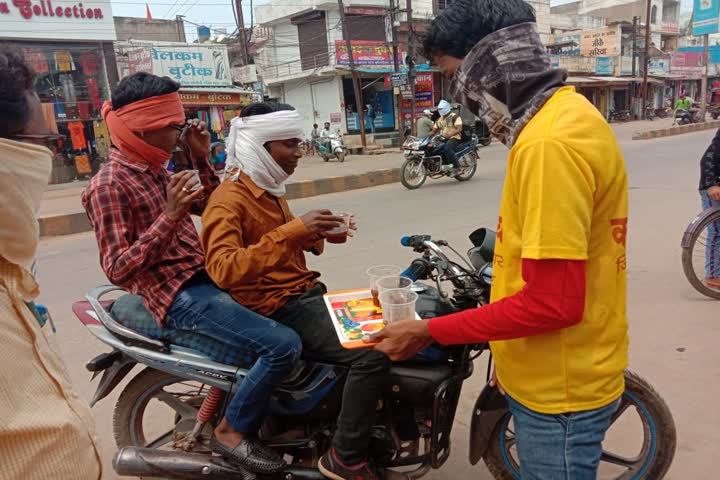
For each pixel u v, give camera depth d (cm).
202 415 221
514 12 122
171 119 208
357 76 2108
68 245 734
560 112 117
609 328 129
